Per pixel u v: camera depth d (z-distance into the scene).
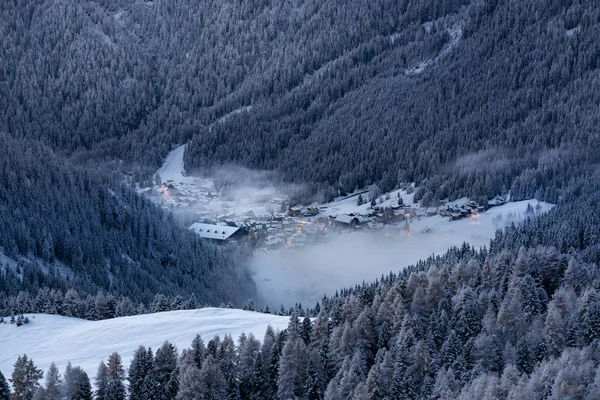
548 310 103.88
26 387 96.19
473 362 95.38
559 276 120.25
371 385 92.25
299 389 98.94
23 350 119.25
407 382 93.25
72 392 94.12
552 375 83.81
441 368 93.31
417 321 108.00
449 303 111.50
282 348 102.62
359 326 106.62
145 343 117.75
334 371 102.19
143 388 97.06
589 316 98.56
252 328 122.44
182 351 103.88
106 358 112.19
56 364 110.44
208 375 95.06
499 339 97.94
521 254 118.94
